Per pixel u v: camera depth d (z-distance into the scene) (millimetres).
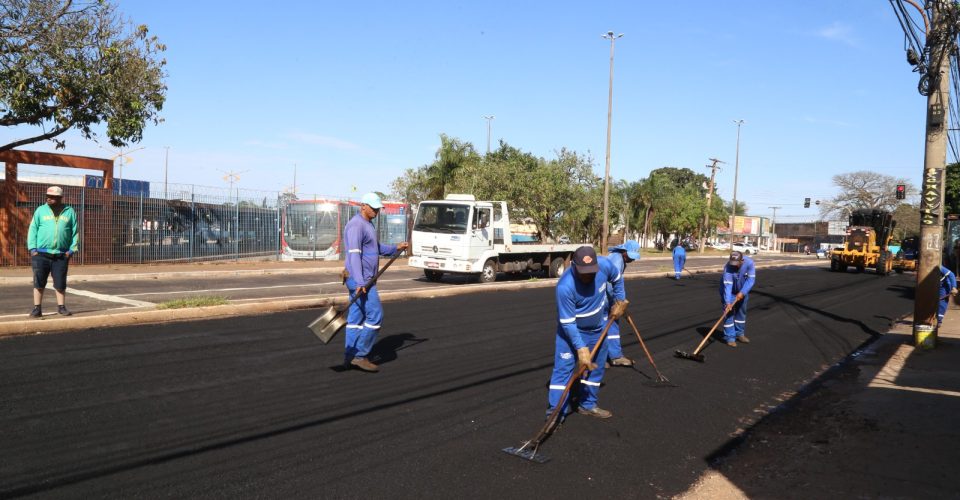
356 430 5129
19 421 4910
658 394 6855
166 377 6379
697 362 8719
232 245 24797
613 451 4988
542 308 13125
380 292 14078
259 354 7594
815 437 5613
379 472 4309
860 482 4527
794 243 113312
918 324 10750
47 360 6770
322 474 4223
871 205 82875
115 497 3736
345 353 7152
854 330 12859
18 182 18844
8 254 18594
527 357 8203
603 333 5711
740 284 10062
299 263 24859
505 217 19625
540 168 36062
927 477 4625
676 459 4914
